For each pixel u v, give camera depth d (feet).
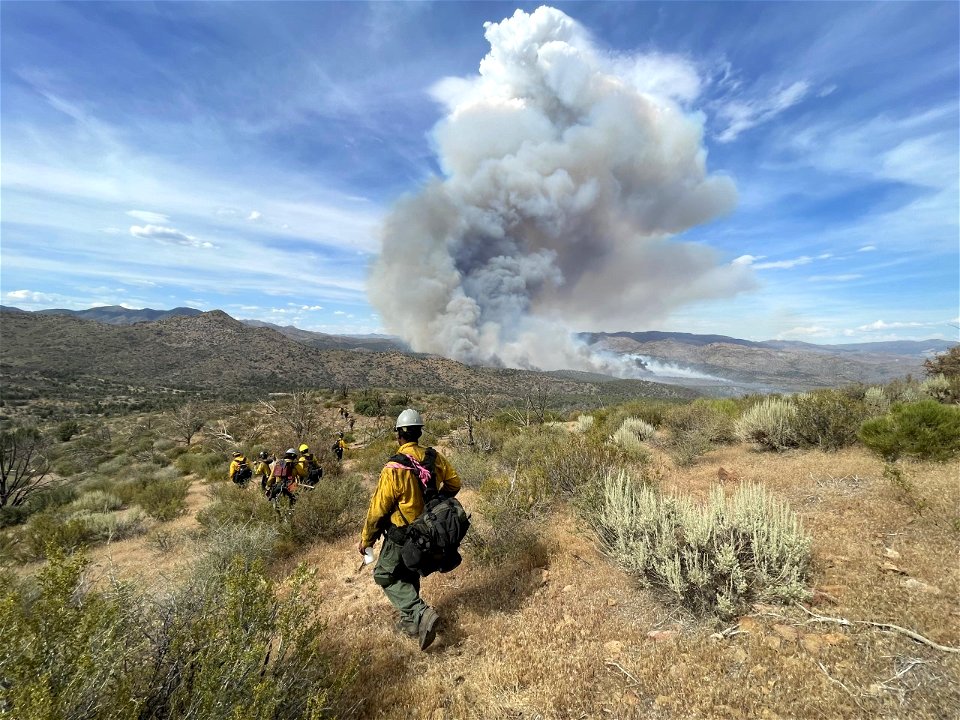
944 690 6.97
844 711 6.88
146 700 6.33
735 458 26.02
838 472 19.51
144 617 8.04
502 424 57.21
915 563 10.91
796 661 8.11
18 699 5.11
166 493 40.42
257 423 73.10
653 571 11.71
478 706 8.25
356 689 9.11
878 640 8.45
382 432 69.56
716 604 10.39
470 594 13.14
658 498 14.71
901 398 34.53
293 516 22.50
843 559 11.66
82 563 6.86
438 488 11.43
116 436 108.78
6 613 5.91
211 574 11.81
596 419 48.49
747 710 7.23
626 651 9.33
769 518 12.01
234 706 6.26
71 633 6.16
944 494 14.28
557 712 7.84
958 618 8.70
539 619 11.18
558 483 20.92
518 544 15.51
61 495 51.60
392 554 10.85
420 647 10.28
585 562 14.19
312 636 8.30
